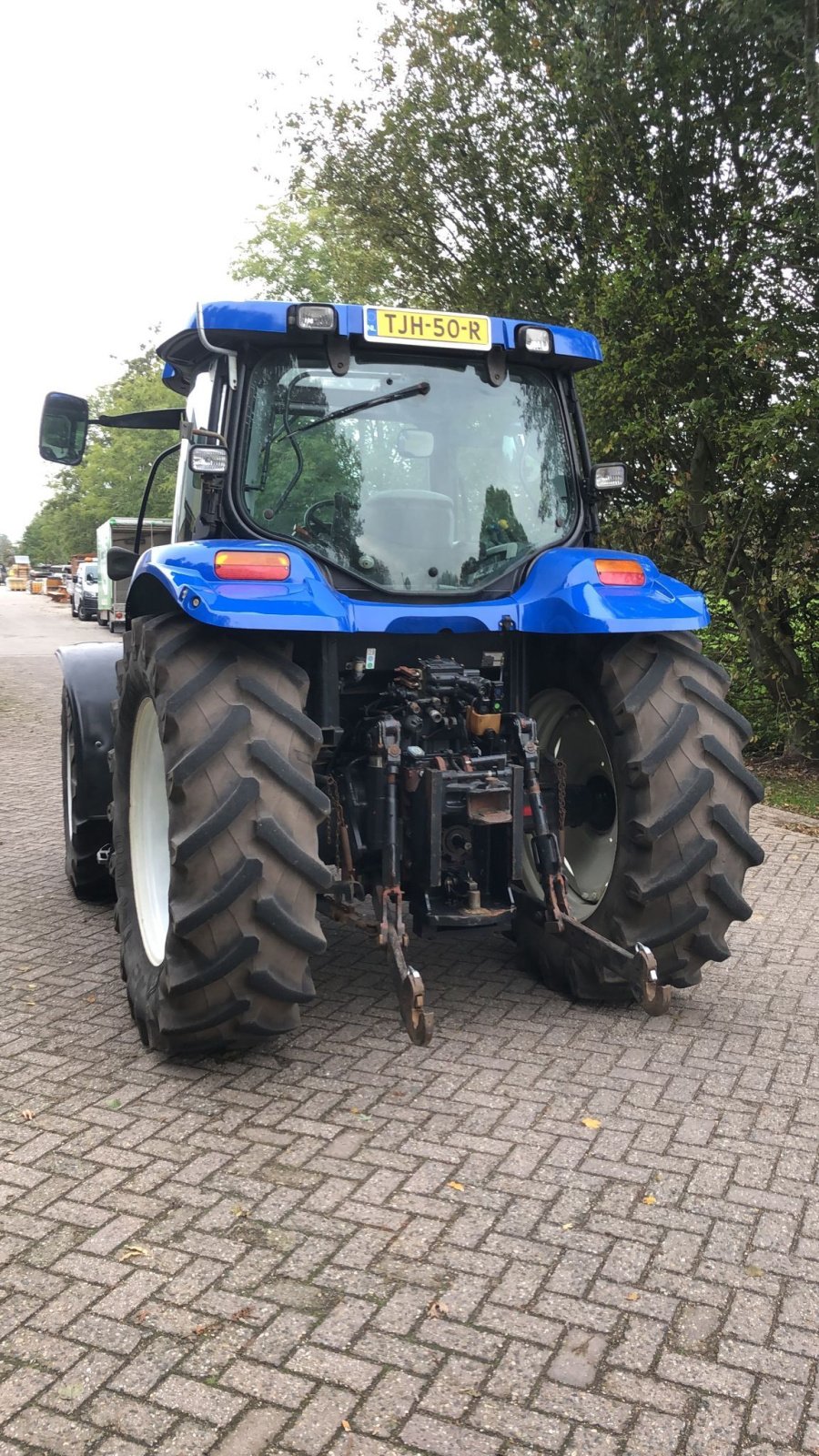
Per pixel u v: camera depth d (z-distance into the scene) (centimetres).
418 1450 202
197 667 341
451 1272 252
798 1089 341
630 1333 232
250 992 337
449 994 421
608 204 913
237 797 322
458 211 1141
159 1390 217
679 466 924
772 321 801
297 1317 237
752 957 470
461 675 373
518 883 420
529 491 414
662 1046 374
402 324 382
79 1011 408
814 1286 248
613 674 382
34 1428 207
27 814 781
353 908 381
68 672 538
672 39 802
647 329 841
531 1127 317
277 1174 292
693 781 369
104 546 2708
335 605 339
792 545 842
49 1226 270
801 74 763
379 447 391
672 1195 283
